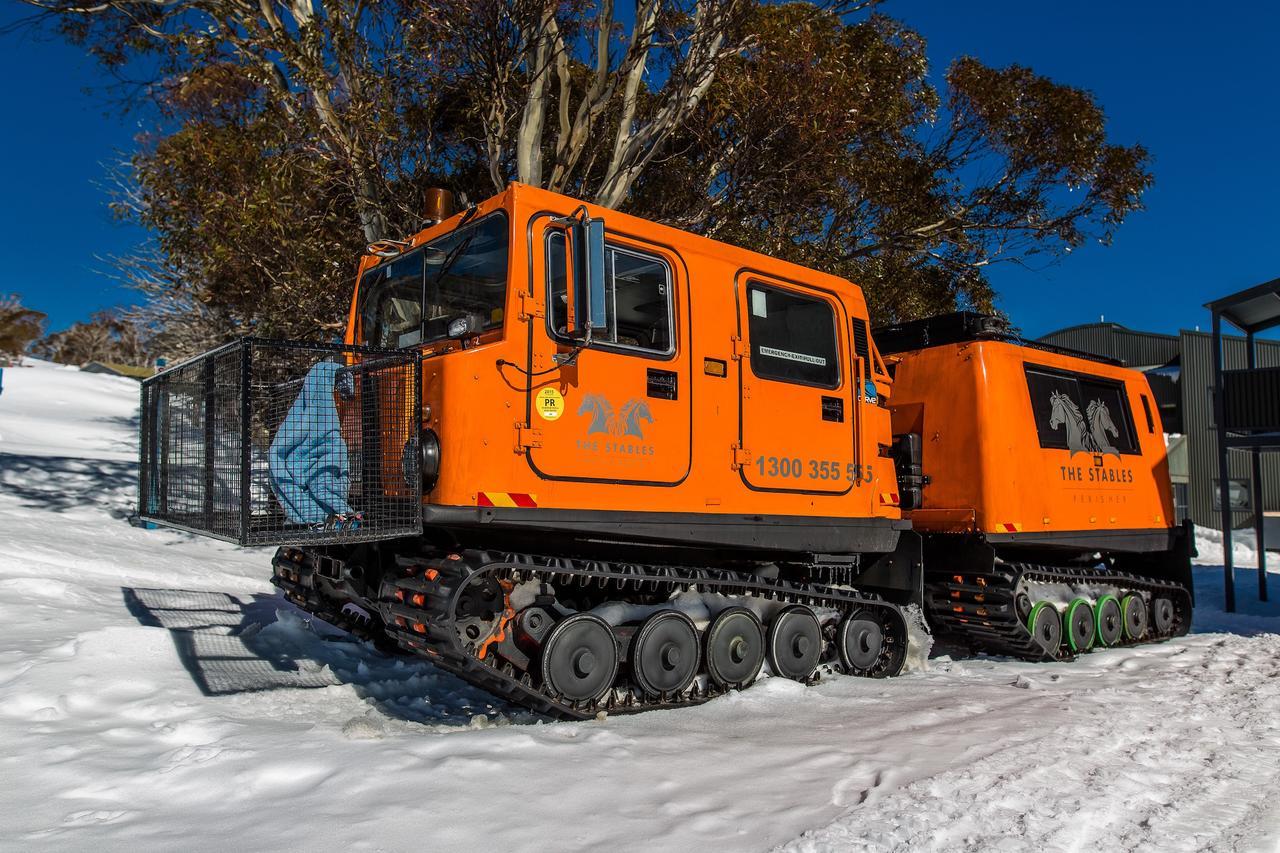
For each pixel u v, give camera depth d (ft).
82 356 183.42
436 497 14.80
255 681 17.89
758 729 15.85
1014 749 14.69
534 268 15.98
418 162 37.11
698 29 34.86
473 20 32.12
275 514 14.65
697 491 17.92
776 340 20.11
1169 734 16.30
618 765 13.20
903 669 22.49
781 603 20.29
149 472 19.42
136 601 24.07
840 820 11.21
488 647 15.46
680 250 18.37
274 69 32.99
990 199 48.11
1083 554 30.73
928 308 50.98
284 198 32.91
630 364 17.10
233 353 15.12
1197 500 92.17
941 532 25.91
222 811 11.25
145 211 37.65
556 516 15.71
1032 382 27.14
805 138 37.47
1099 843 11.15
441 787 11.97
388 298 19.47
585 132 35.58
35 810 11.19
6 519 31.63
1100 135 46.52
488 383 15.12
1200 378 93.56
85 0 35.29
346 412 15.52
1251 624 34.94
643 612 17.65
